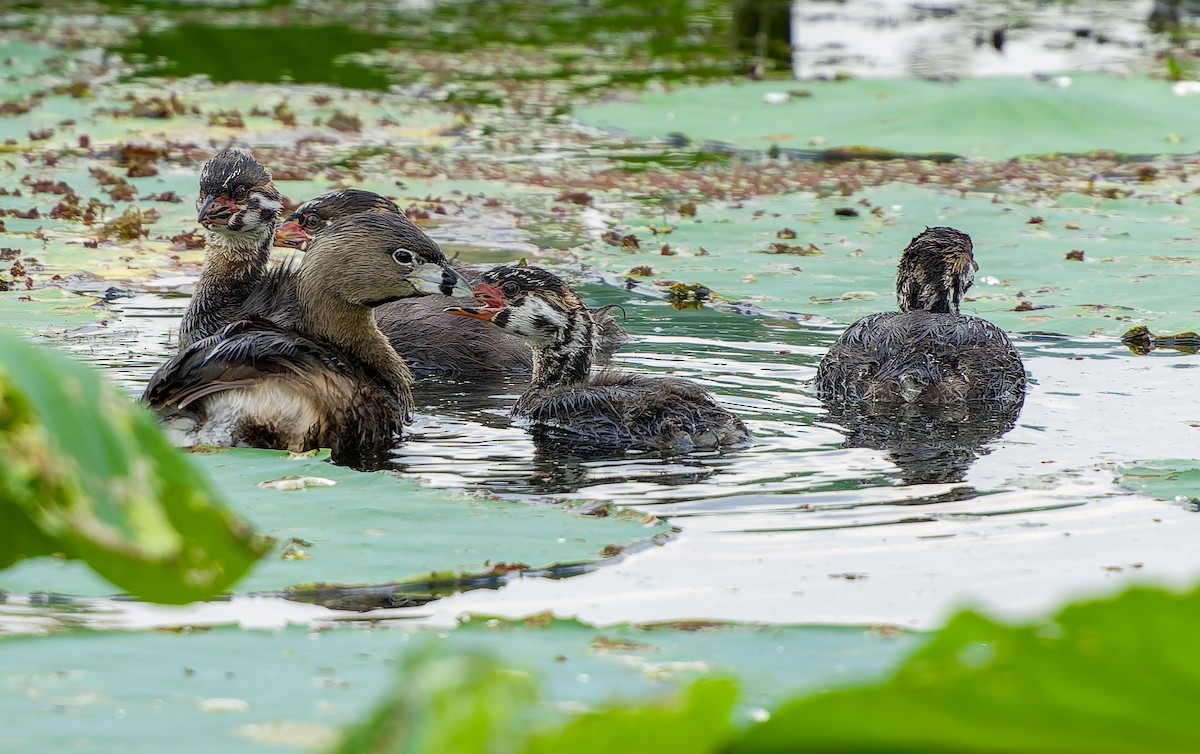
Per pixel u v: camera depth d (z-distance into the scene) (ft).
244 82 113.19
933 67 119.34
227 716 21.09
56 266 62.18
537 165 88.07
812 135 95.86
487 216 74.59
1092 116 97.71
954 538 33.47
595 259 66.64
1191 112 100.37
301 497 34.81
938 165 88.33
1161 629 8.15
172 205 74.64
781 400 47.39
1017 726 8.20
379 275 45.91
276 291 51.70
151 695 22.03
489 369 53.67
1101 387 48.55
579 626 26.63
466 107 105.19
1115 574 30.96
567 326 49.57
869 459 40.63
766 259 67.00
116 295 58.65
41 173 80.79
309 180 80.79
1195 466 38.68
